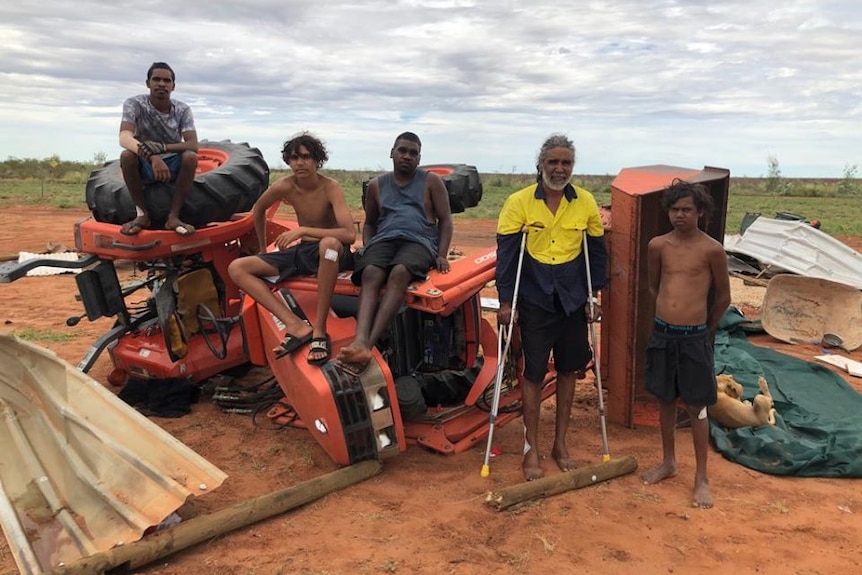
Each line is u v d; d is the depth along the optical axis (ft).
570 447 17.87
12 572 12.27
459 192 21.07
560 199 15.42
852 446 16.88
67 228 68.33
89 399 15.89
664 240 15.08
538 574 12.05
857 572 12.30
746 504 14.83
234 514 13.25
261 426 19.12
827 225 74.69
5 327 30.12
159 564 12.28
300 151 16.55
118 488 13.50
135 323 21.76
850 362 25.57
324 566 12.21
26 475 14.80
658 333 15.10
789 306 29.86
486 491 15.21
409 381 16.83
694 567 12.41
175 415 19.83
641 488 15.51
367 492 15.07
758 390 20.93
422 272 16.16
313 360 15.46
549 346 15.79
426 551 12.72
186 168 19.48
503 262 15.51
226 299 21.91
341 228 16.61
